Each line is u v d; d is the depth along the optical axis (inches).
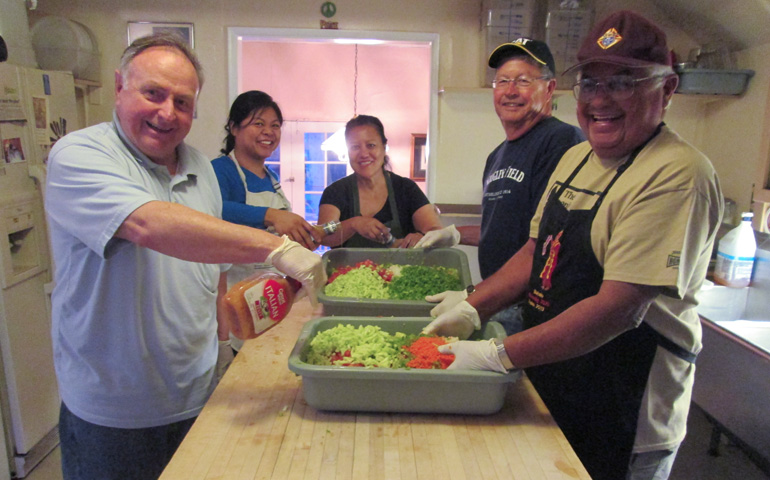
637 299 44.3
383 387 46.9
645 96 45.9
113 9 122.3
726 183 116.9
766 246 98.2
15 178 91.6
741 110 111.4
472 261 141.1
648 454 51.8
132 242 46.9
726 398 85.0
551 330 45.3
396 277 79.1
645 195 45.0
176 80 48.6
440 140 130.0
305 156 183.2
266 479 39.5
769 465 77.6
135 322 51.8
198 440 44.1
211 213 60.8
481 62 122.4
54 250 51.9
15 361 91.0
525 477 40.1
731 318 99.3
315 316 71.7
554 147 69.3
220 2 122.8
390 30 124.7
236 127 86.8
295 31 124.0
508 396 52.2
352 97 179.2
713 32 113.3
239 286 47.6
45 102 98.8
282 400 50.8
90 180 45.2
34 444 96.0
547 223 55.7
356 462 41.6
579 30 115.2
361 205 98.5
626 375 51.3
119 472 55.4
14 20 99.2
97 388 53.2
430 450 43.3
